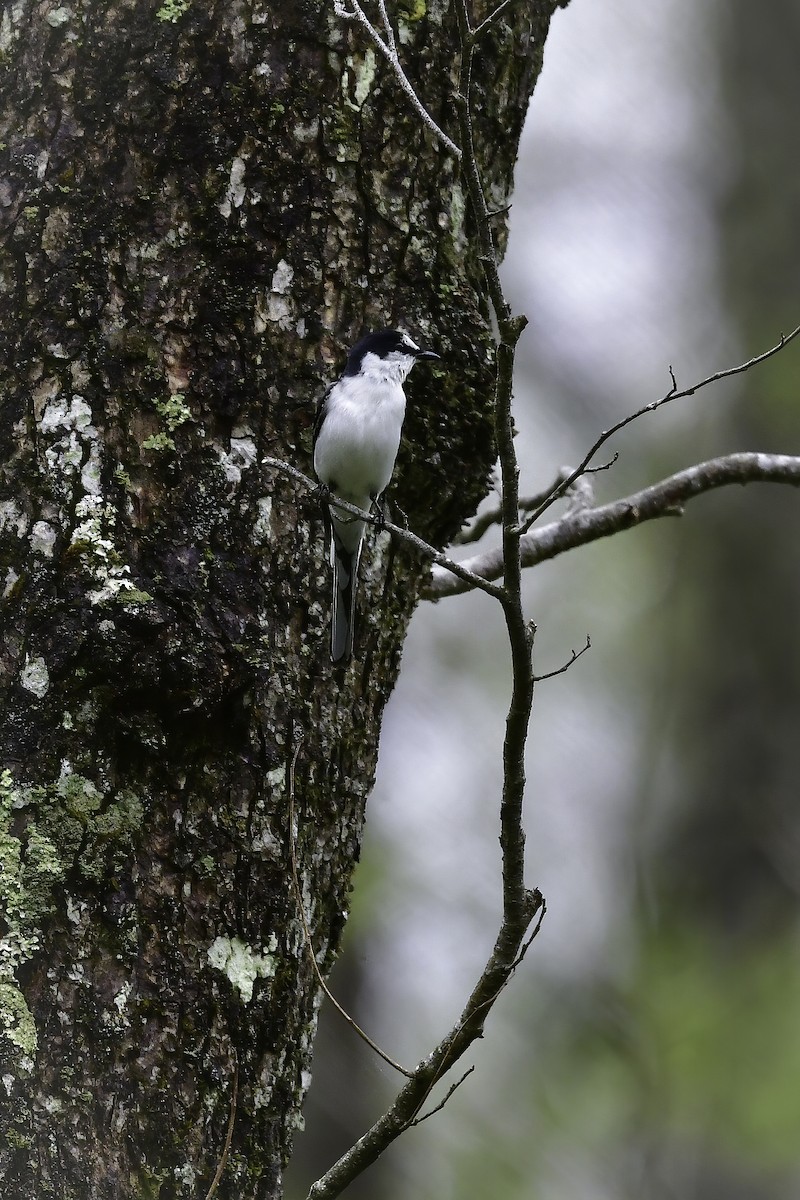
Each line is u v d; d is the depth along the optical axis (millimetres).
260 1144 6812
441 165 8125
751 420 20328
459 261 8234
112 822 6676
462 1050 6297
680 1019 17953
